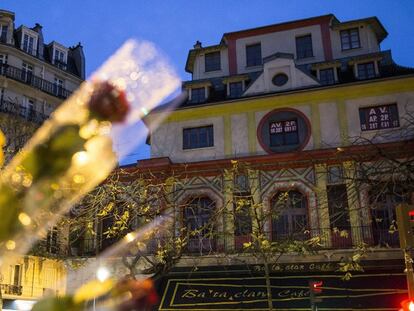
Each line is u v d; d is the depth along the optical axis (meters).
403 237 8.99
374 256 19.66
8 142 16.77
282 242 18.03
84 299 0.93
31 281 19.81
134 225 18.80
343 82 23.84
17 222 0.77
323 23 26.67
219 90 26.06
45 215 0.80
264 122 23.09
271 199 21.69
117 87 0.81
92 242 21.28
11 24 30.42
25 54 29.86
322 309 17.72
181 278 20.72
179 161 23.38
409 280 9.19
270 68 24.34
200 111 23.80
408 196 13.05
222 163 22.48
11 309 19.31
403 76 21.55
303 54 26.59
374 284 18.52
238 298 18.92
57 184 0.79
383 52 24.62
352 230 20.08
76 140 0.79
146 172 22.45
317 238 17.86
